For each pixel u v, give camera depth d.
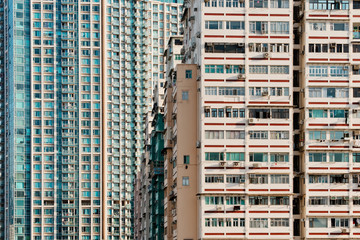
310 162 120.19
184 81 124.25
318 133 120.81
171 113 138.88
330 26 122.56
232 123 120.75
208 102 121.00
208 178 119.75
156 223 152.50
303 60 123.12
